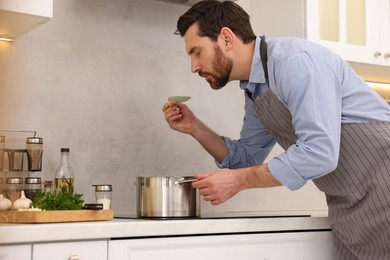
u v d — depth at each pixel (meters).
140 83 2.39
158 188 1.89
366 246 1.83
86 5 2.29
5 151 2.04
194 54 1.94
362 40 2.68
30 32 2.18
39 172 2.15
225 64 1.91
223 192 1.82
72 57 2.25
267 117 1.96
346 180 1.81
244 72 1.95
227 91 2.63
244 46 1.92
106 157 2.29
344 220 1.85
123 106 2.34
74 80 2.25
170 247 1.66
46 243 1.48
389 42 2.76
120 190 2.31
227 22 1.90
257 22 2.71
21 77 2.15
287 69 1.74
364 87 1.86
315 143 1.68
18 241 1.43
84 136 2.25
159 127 2.42
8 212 1.65
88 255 1.53
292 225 1.88
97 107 2.29
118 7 2.37
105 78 2.31
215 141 2.23
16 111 2.13
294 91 1.71
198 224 1.69
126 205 2.32
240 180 1.81
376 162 1.76
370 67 2.75
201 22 1.91
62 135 2.21
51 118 2.19
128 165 2.34
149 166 2.39
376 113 1.83
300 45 1.78
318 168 1.69
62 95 2.22
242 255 1.78
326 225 1.96
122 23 2.37
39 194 1.79
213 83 1.95
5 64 2.12
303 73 1.71
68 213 1.63
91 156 2.26
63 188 1.99
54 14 2.23
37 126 2.16
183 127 2.22
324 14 2.59
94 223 1.54
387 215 1.74
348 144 1.80
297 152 1.71
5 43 2.13
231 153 2.22
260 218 1.83
